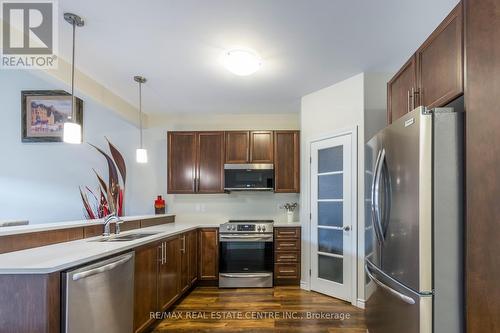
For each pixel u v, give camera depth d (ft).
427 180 5.07
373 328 7.37
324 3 6.58
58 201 15.49
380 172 6.73
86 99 11.03
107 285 6.36
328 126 11.93
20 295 5.03
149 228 11.93
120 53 8.98
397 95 8.13
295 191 14.28
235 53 8.82
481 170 4.76
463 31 5.07
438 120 5.12
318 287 12.18
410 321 5.33
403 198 5.69
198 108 15.21
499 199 4.62
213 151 14.74
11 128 15.52
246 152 14.60
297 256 13.26
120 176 15.94
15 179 15.44
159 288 9.21
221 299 11.57
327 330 8.79
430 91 6.27
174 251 10.57
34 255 5.95
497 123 4.68
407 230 5.51
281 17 7.11
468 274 4.82
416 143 5.23
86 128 15.89
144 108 15.23
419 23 7.38
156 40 8.20
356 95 10.80
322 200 12.21
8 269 5.00
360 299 10.50
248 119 16.22
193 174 14.71
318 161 12.43
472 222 4.80
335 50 8.82
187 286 12.06
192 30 7.69
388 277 6.31
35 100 15.55
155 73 10.53
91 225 8.69
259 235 13.26
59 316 5.24
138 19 7.18
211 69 10.19
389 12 6.93
